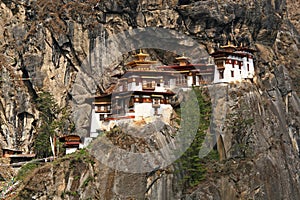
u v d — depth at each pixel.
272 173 105.69
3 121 112.94
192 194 93.62
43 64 117.88
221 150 101.06
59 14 119.25
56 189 92.31
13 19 118.50
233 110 106.12
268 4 132.38
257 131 107.75
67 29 118.44
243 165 101.44
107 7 119.06
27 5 119.31
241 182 99.50
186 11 122.50
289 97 136.12
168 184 92.62
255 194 100.44
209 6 122.44
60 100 117.19
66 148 102.38
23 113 115.25
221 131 102.69
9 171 102.56
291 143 123.94
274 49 138.75
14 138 113.06
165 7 122.19
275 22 134.38
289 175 112.56
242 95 108.81
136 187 90.69
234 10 124.69
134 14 121.00
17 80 116.56
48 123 114.31
